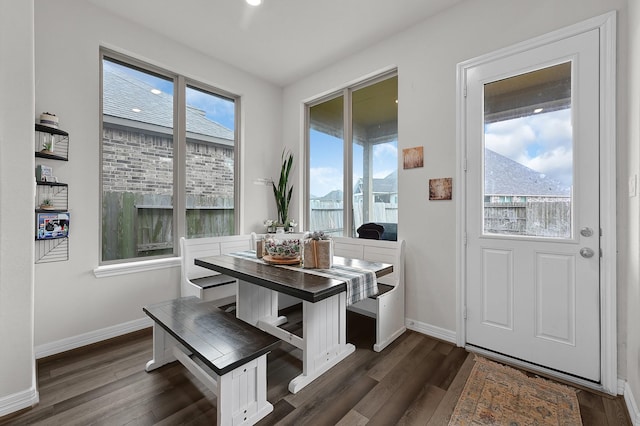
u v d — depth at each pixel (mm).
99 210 2527
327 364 2068
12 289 1612
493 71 2246
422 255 2648
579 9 1896
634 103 1596
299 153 3859
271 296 2742
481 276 2318
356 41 2963
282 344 2480
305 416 1604
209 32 2818
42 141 2148
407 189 2746
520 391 1816
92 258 2436
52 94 2225
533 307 2082
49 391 1804
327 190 3682
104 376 1973
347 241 3154
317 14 2551
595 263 1851
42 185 2172
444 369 2074
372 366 2119
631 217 1654
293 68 3514
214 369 1376
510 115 2188
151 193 2900
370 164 3244
